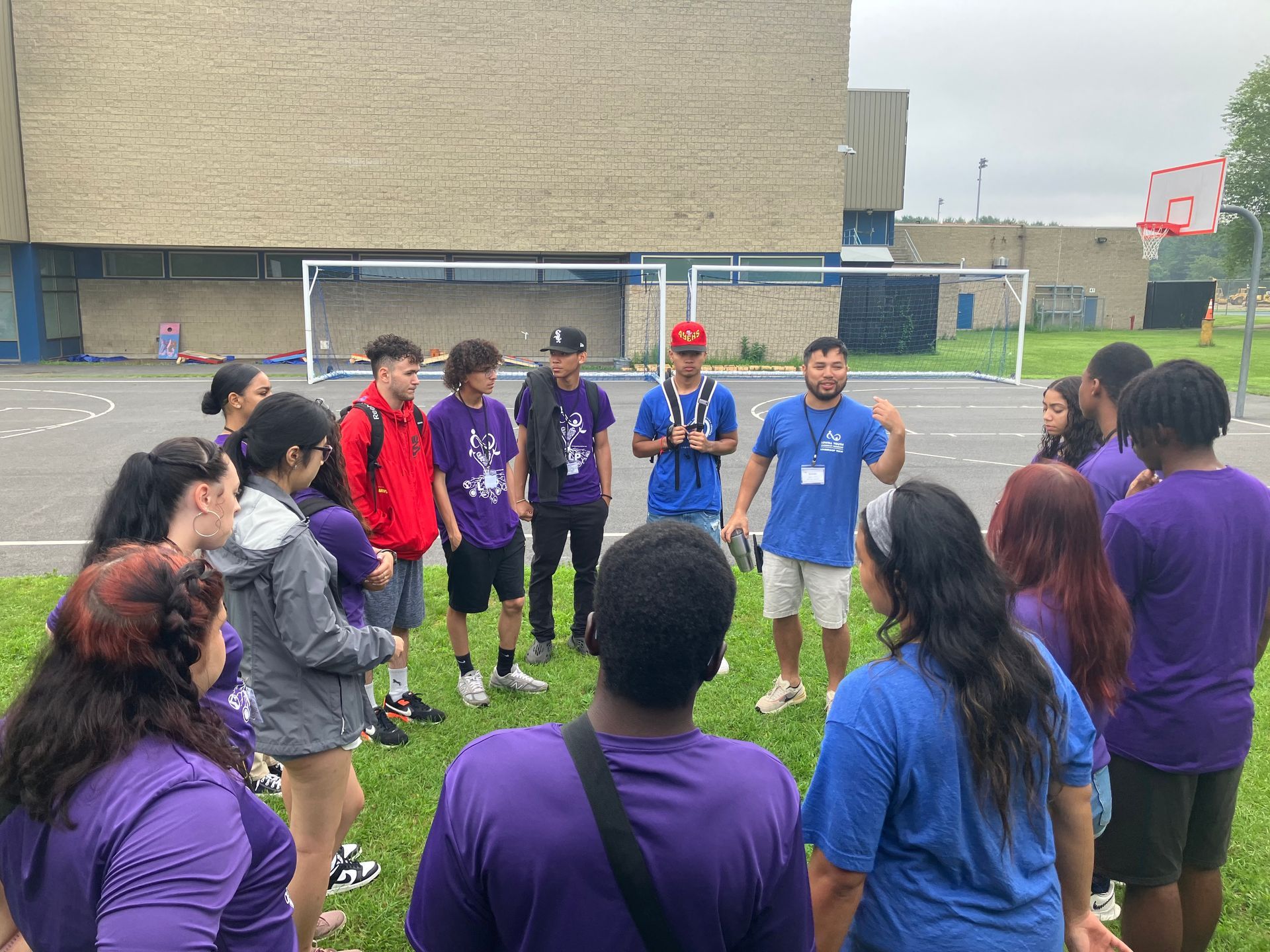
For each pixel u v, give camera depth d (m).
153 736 1.43
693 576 1.37
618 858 1.29
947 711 1.70
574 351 5.11
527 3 23.78
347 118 23.94
